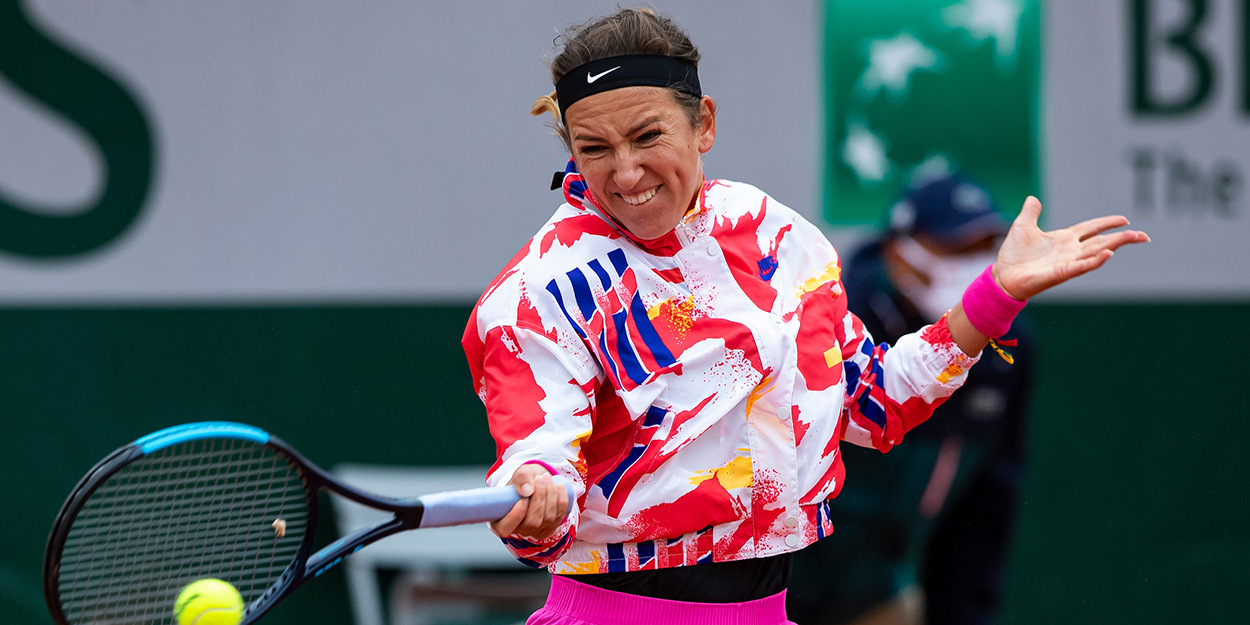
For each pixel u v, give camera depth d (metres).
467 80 15.75
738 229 6.48
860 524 15.55
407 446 15.95
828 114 15.89
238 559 8.01
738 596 6.47
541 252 6.27
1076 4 16.05
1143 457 16.27
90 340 15.92
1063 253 6.80
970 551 15.79
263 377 15.92
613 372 6.07
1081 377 16.20
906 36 15.91
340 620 15.82
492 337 6.21
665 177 5.95
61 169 15.88
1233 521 16.31
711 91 15.81
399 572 15.81
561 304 6.10
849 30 15.86
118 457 5.50
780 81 15.87
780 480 6.24
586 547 6.36
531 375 6.11
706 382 6.16
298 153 15.80
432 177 15.82
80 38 15.77
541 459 5.91
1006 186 16.02
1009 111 15.98
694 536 6.24
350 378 15.94
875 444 7.24
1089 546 16.14
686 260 6.25
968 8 15.91
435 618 15.84
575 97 5.87
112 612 6.07
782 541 6.37
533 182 15.84
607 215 6.32
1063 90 16.06
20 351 15.90
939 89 15.91
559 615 6.56
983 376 15.79
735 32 15.80
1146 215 16.25
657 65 5.86
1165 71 16.20
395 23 15.70
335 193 15.84
